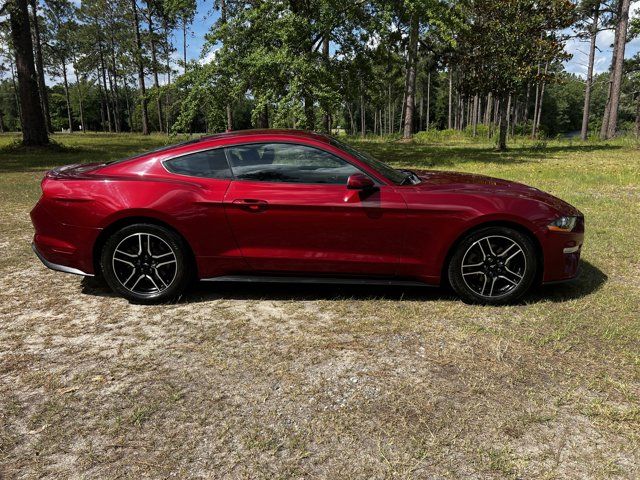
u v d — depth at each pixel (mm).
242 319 3527
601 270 4508
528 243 3574
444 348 3061
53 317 3582
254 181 3699
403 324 3414
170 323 3477
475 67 18453
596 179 10438
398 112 88000
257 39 13969
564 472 2004
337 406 2469
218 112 14391
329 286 4188
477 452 2123
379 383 2674
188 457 2117
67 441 2232
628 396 2525
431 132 38062
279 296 3963
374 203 3553
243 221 3645
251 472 2020
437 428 2287
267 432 2275
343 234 3613
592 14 32000
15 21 18656
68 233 3738
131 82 55594
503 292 3701
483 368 2816
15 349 3098
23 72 19203
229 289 4133
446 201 3564
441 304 3762
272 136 3791
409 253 3646
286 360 2938
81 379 2744
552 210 3604
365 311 3643
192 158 3805
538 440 2201
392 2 14336
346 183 3670
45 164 14633
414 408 2443
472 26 17516
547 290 4027
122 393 2607
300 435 2252
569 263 3676
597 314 3535
